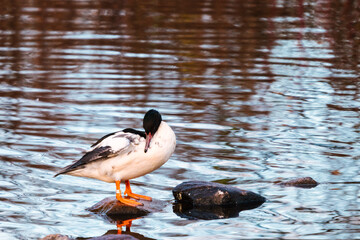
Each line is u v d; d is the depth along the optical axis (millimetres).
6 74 17625
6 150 11766
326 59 20062
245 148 12070
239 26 25141
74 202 9625
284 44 22172
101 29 24125
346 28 25047
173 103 15102
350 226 8719
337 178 10633
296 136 12820
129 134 9266
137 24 25234
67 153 11688
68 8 28594
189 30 24203
